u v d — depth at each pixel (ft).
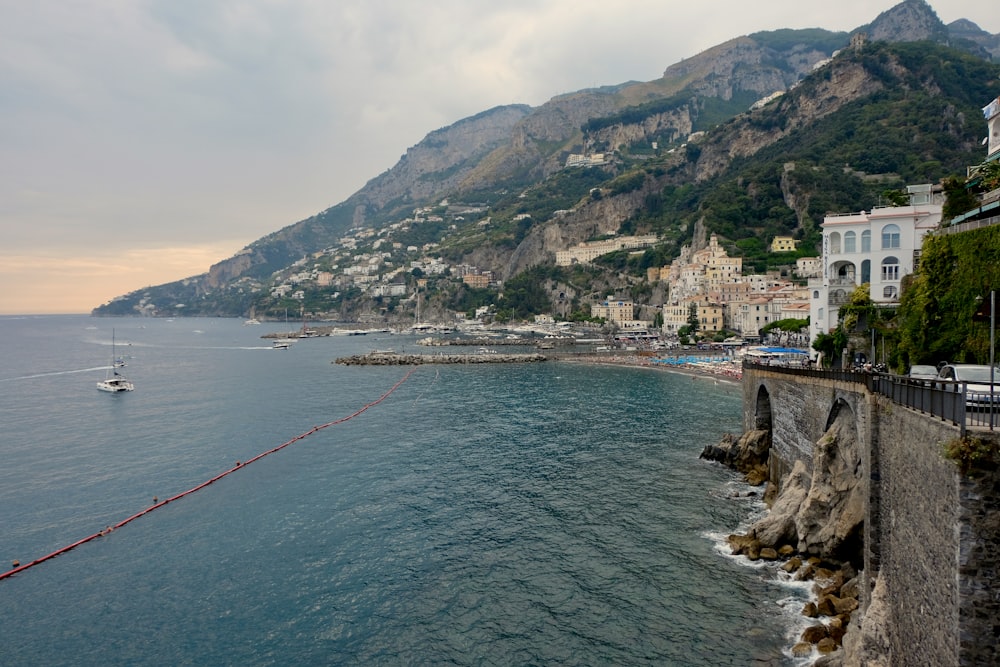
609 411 381.81
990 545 64.59
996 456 64.85
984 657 64.54
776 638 131.34
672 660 127.54
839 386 151.23
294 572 170.30
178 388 506.07
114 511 216.33
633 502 215.10
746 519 196.85
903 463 90.17
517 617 146.20
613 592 154.92
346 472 258.98
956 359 154.92
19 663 132.77
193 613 150.82
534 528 195.62
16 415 388.98
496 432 329.31
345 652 134.82
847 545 148.36
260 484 244.63
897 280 258.98
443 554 179.22
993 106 212.23
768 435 242.99
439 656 132.77
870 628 96.99
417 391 483.92
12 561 178.50
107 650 136.87
